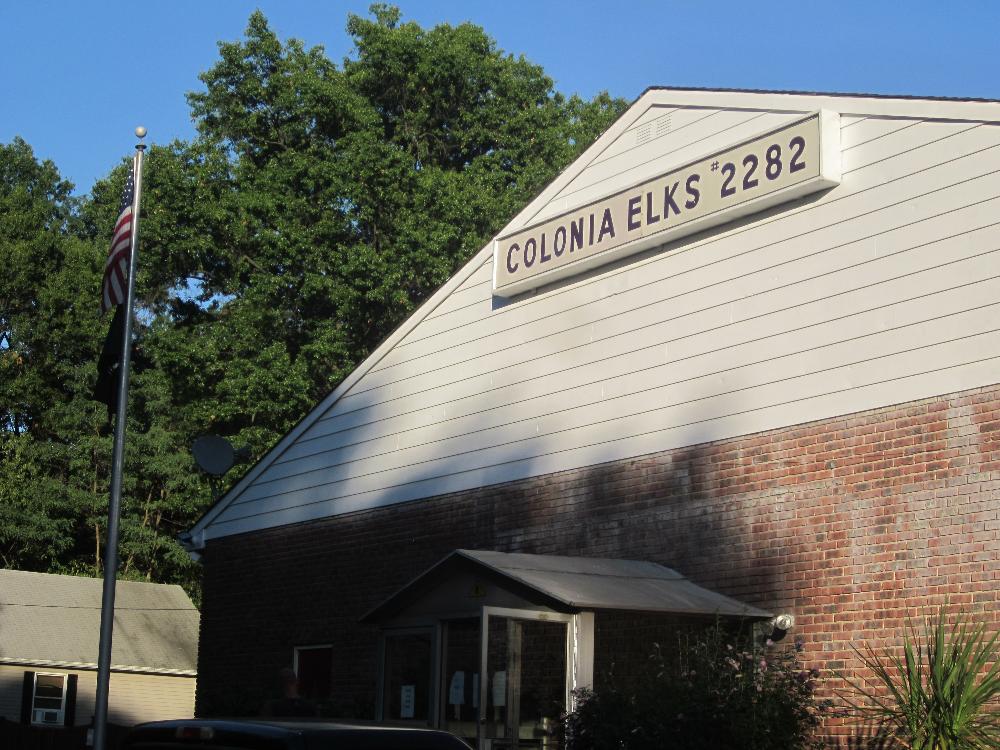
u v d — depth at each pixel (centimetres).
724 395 1483
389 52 4119
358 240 3784
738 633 1366
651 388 1577
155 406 4669
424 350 1953
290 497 2158
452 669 1398
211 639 2261
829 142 1396
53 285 4862
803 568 1356
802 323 1411
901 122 1348
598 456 1630
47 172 6178
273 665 2102
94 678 3841
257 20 4081
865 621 1289
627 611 1312
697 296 1541
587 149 1728
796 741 1220
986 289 1240
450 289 1925
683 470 1511
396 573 1906
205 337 3756
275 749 630
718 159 1520
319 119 3938
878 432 1312
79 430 4725
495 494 1772
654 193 1599
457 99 4278
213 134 4012
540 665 1316
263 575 2177
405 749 664
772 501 1403
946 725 1112
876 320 1336
